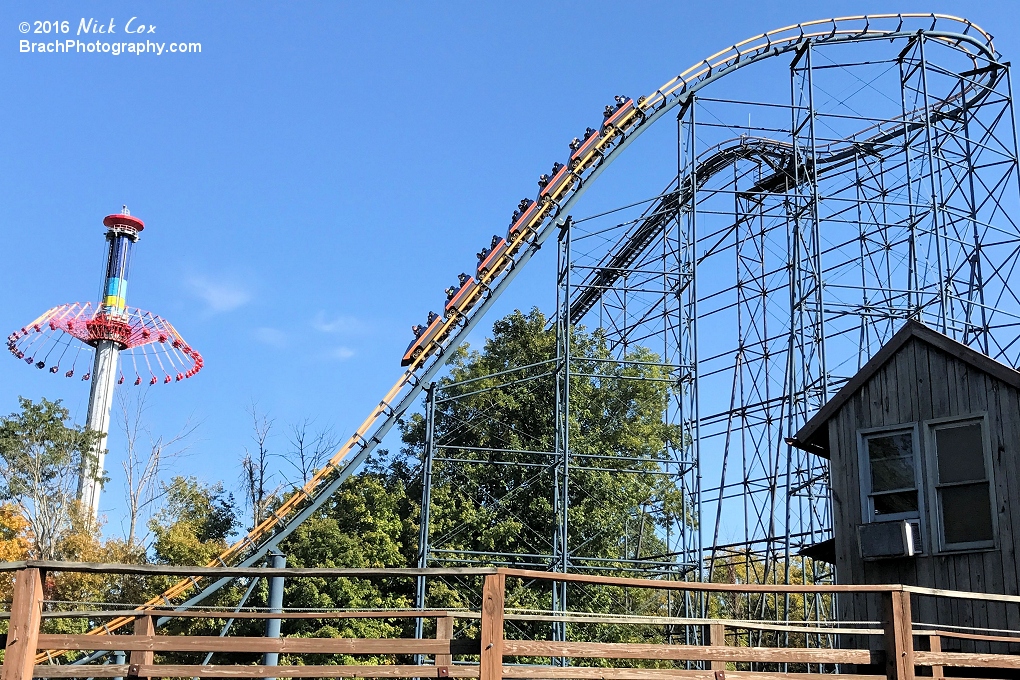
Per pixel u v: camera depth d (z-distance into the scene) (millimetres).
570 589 36781
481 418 41969
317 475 27297
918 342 15734
